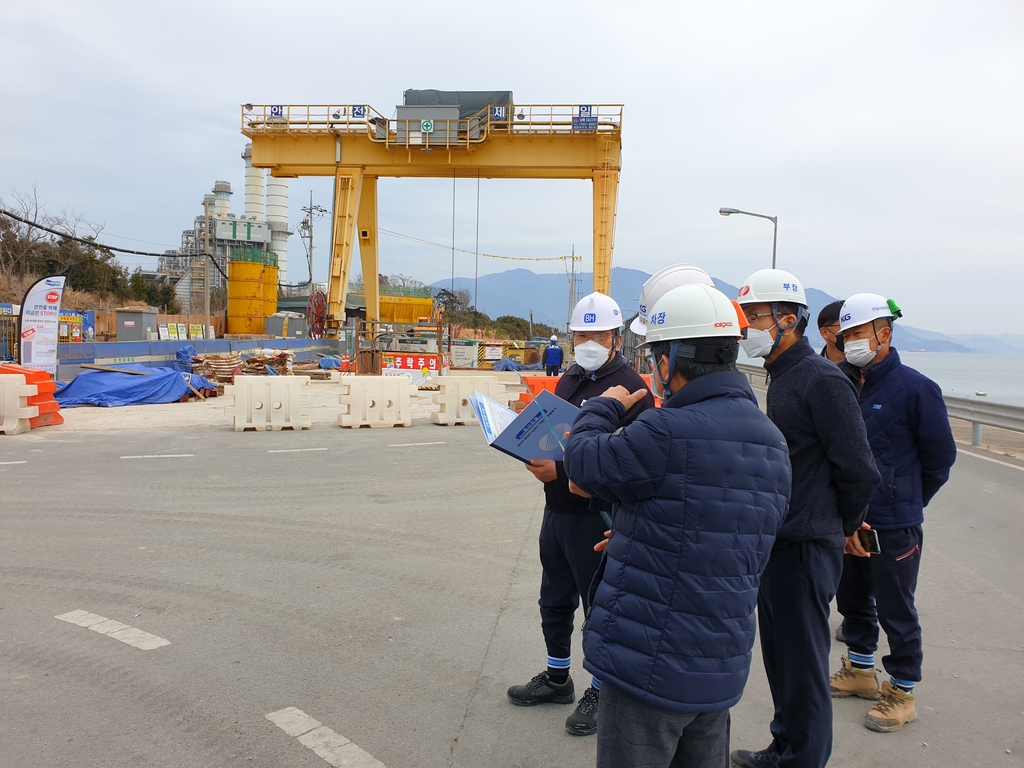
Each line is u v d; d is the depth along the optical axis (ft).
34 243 135.74
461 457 35.09
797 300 10.23
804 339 10.41
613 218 89.56
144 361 75.46
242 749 10.64
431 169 94.07
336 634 14.83
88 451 35.37
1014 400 85.66
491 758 10.67
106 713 11.55
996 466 37.35
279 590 17.20
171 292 175.94
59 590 16.94
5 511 23.91
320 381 83.30
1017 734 11.61
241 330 147.23
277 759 10.43
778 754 10.41
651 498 7.47
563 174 92.89
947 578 19.15
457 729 11.44
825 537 9.74
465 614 16.03
